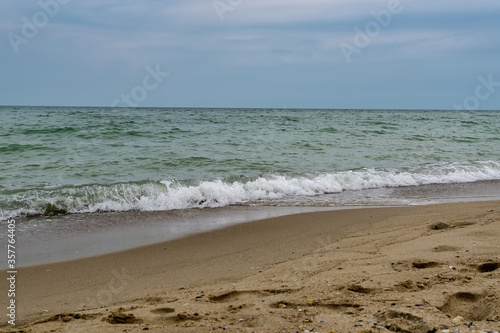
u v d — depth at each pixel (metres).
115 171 12.87
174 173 12.87
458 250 5.17
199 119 37.78
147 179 11.85
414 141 22.94
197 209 9.47
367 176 13.12
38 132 21.06
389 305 3.56
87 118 33.53
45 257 6.07
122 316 3.64
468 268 4.45
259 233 7.24
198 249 6.37
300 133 25.20
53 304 4.32
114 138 20.42
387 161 16.41
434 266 4.61
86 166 13.45
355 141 21.98
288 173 12.95
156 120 33.16
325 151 18.41
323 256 5.52
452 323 3.13
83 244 6.73
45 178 11.61
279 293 4.11
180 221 8.32
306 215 8.57
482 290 3.70
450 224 6.86
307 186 11.63
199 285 4.75
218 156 16.05
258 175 12.39
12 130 21.09
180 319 3.57
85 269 5.52
